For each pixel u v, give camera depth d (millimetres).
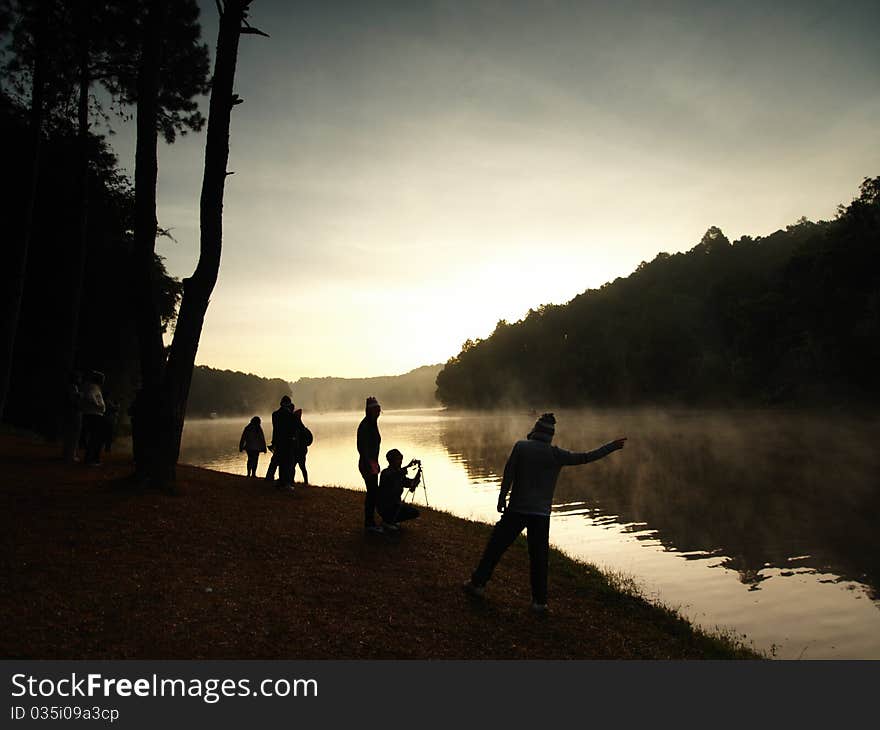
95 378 12531
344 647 5184
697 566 10750
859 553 11172
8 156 22297
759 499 17422
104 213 26172
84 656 4602
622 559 11438
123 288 28422
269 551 7469
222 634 5172
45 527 7277
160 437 9797
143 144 10398
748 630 7516
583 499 18938
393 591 6547
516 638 5734
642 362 100562
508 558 8516
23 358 26156
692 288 119562
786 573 10117
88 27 16641
